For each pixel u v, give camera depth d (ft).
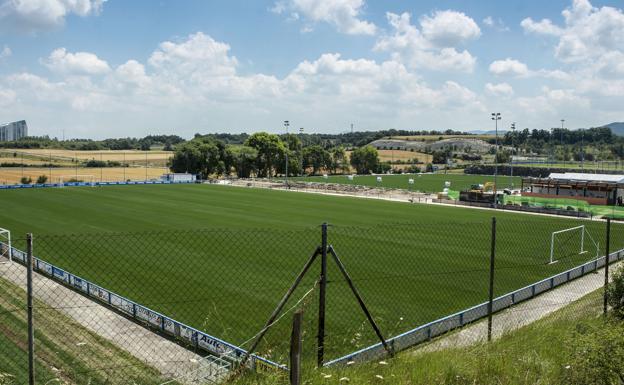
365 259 114.83
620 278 50.49
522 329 45.42
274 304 81.30
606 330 28.37
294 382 24.06
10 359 52.44
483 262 116.16
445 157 598.75
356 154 495.00
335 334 66.59
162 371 52.90
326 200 247.70
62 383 47.55
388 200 252.83
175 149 405.59
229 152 409.08
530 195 255.91
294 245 126.72
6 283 83.46
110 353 57.41
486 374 30.27
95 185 308.81
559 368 30.81
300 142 509.76
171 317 75.61
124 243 126.41
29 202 216.33
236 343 66.39
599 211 212.84
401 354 34.27
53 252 115.44
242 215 189.37
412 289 93.04
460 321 68.80
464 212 209.87
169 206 211.82
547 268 113.50
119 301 75.31
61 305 74.59
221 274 98.53
